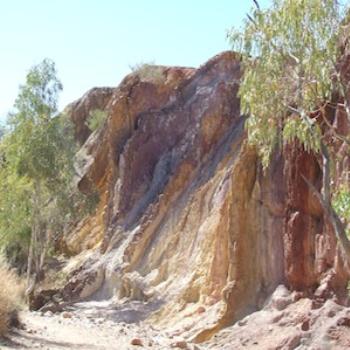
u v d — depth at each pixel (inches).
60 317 945.5
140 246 1185.4
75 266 1391.5
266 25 456.4
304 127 457.4
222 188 1056.8
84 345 592.1
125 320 962.7
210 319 808.9
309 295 692.7
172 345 703.7
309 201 714.8
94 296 1218.6
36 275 1258.0
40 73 1254.9
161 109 1455.5
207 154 1217.4
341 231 434.9
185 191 1196.5
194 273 956.6
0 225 1186.6
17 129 1243.8
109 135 1526.8
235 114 1231.5
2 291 553.0
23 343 527.5
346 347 574.9
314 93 458.6
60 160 1279.5
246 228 809.5
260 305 767.7
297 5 442.3
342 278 653.3
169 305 951.6
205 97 1347.2
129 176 1407.5
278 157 807.1
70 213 1352.1
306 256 708.7
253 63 471.2
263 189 810.2
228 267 864.3
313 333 614.9
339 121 602.2
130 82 1552.7
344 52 493.7
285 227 742.5
